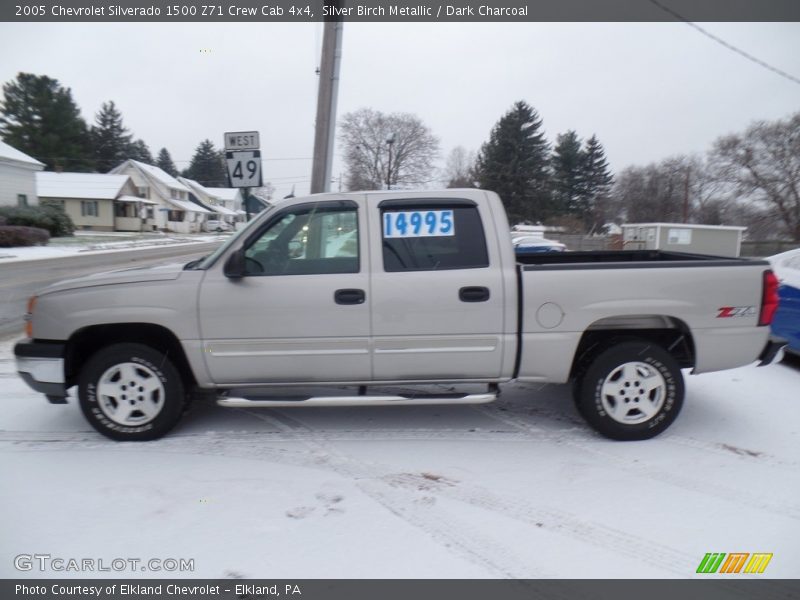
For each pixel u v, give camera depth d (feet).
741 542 9.35
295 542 9.35
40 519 10.02
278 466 12.12
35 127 189.57
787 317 19.42
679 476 11.61
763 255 115.14
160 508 10.39
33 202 112.06
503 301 12.67
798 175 126.52
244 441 13.47
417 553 9.07
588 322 12.75
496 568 8.70
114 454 12.69
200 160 302.25
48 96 191.52
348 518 10.07
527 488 11.13
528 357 12.91
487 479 11.51
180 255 84.84
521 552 9.10
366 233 12.87
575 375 13.75
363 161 139.03
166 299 12.62
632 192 194.39
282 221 13.03
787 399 16.33
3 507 10.43
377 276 12.69
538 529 9.73
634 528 9.76
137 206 173.58
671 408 13.05
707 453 12.69
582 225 179.11
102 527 9.78
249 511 10.30
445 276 12.66
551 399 16.52
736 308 12.85
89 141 215.10
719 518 10.05
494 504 10.53
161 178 203.92
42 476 11.63
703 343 12.93
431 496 10.84
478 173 167.73
